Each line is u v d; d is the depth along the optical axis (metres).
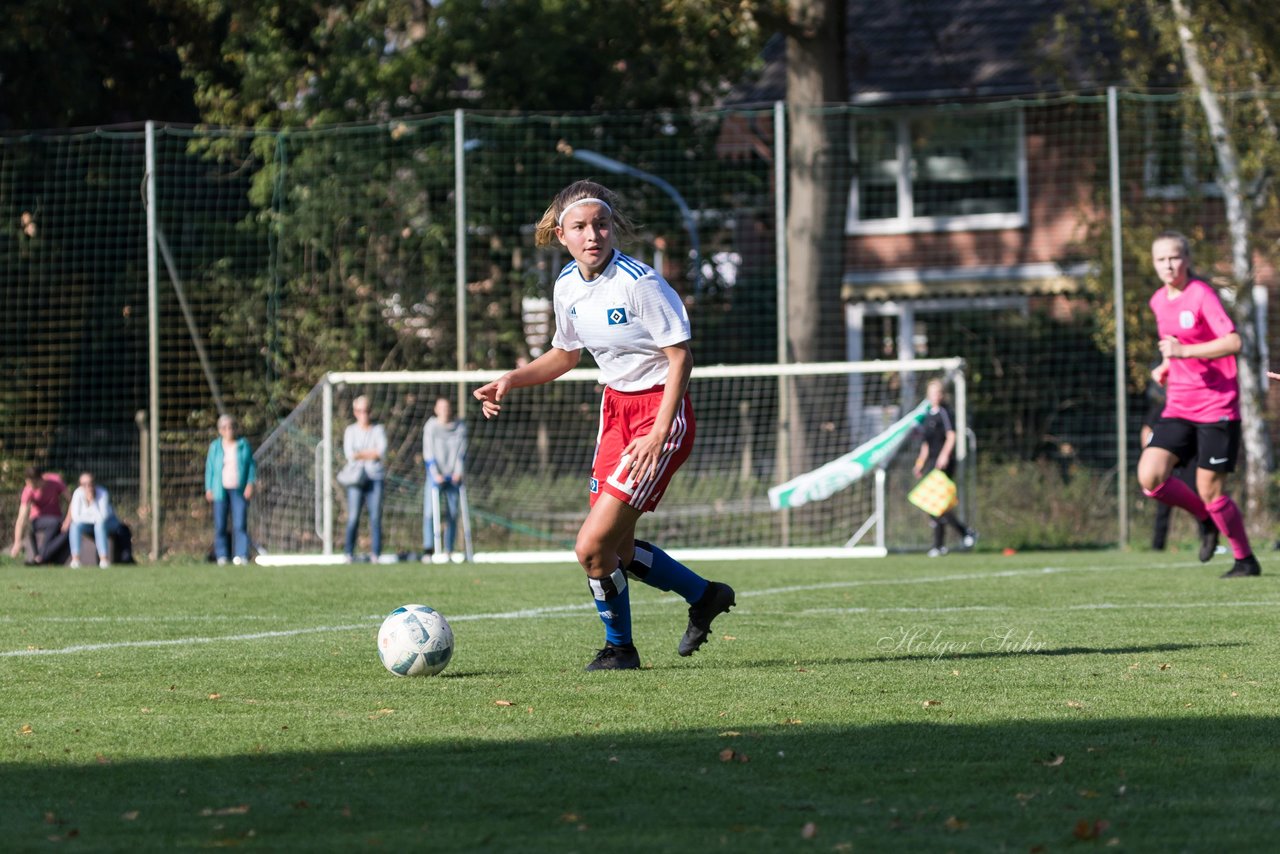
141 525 67.94
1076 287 88.00
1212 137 67.62
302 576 49.78
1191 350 38.22
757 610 34.28
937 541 60.31
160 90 90.19
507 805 14.02
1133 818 13.34
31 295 73.69
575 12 86.38
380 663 24.88
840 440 68.88
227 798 14.49
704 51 86.69
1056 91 90.56
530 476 71.56
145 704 20.58
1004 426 82.75
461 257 65.62
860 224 96.31
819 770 15.47
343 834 12.99
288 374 73.75
